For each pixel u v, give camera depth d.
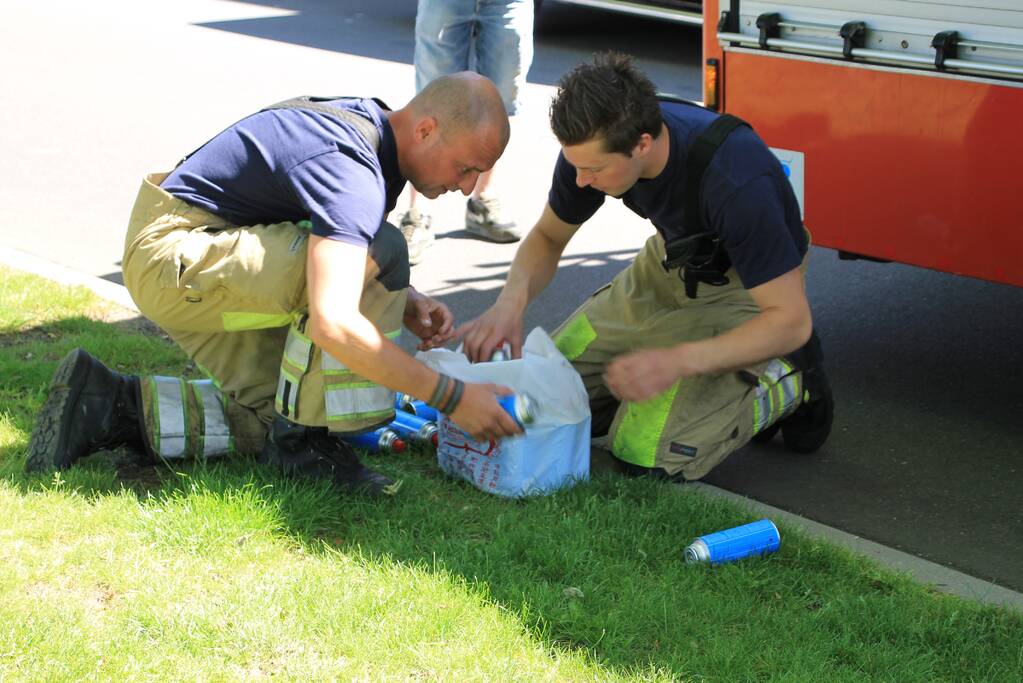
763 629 3.28
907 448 4.67
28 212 7.58
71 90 10.85
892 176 4.62
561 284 6.56
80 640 3.03
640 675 3.03
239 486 3.78
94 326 5.49
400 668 3.01
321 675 2.97
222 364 4.02
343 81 11.10
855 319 6.00
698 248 3.91
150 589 3.26
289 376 3.78
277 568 3.45
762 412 4.27
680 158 3.74
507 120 3.72
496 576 3.44
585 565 3.53
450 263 6.88
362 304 3.70
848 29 4.58
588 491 3.98
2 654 2.96
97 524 3.59
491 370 3.96
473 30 7.01
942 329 5.85
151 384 4.00
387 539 3.60
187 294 3.76
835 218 4.84
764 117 4.96
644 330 4.33
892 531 4.06
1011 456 4.59
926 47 4.41
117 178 8.33
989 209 4.39
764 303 3.73
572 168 4.12
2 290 5.88
